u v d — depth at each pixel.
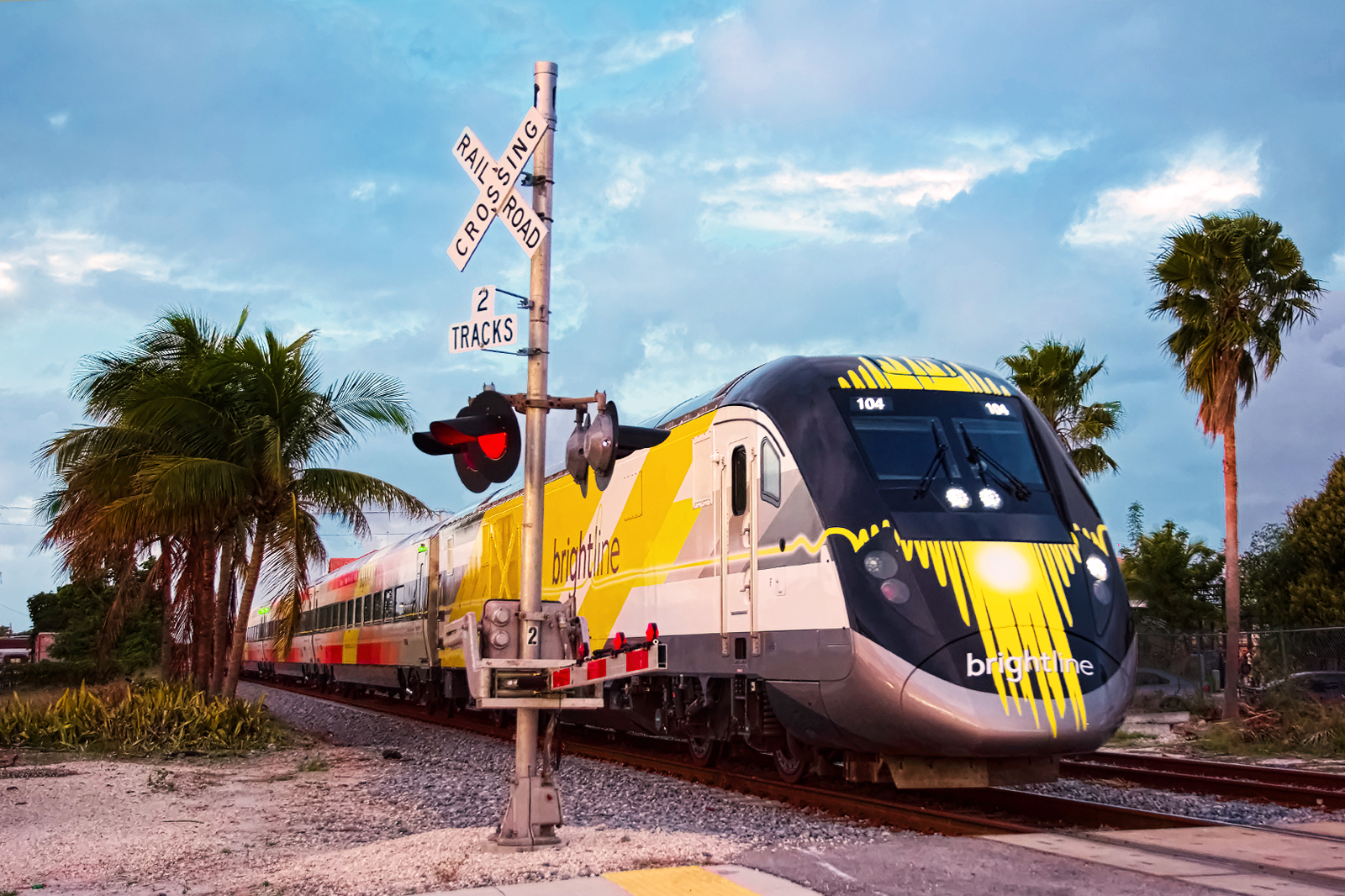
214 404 18.66
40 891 6.81
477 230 7.69
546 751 7.52
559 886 6.10
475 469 7.64
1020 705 8.35
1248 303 19.67
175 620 23.94
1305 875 6.49
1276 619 28.11
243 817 9.87
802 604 9.32
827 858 6.97
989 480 9.44
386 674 27.44
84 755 15.08
